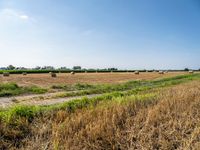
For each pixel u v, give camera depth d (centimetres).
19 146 582
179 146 538
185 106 811
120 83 2878
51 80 3394
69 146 543
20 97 1627
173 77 3981
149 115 680
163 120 668
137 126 634
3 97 1628
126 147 552
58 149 533
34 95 1762
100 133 588
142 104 897
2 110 845
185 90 1332
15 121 679
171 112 736
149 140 559
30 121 723
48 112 786
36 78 3791
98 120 655
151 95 1146
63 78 3916
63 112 766
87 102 995
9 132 626
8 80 3216
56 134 586
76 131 620
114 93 1398
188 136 576
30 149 557
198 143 521
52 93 1912
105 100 1060
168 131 596
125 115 726
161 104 842
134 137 582
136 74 5766
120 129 632
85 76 4616
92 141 566
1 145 577
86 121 666
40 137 611
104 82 3088
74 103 933
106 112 718
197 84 1967
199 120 650
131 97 1049
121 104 870
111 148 547
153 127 616
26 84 2630
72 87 2327
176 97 991
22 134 634
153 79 3697
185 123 638
